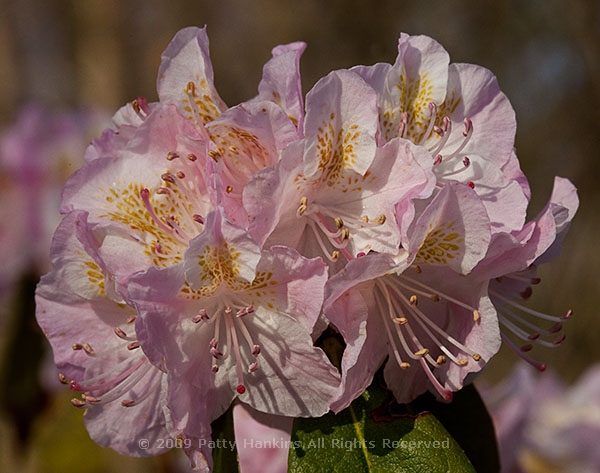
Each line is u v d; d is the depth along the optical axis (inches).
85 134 29.3
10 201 28.9
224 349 17.3
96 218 17.6
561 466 26.0
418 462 17.3
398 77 17.9
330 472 17.3
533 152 56.1
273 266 17.0
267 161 17.3
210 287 17.1
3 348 27.5
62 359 18.1
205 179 17.5
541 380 27.8
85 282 17.8
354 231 17.4
